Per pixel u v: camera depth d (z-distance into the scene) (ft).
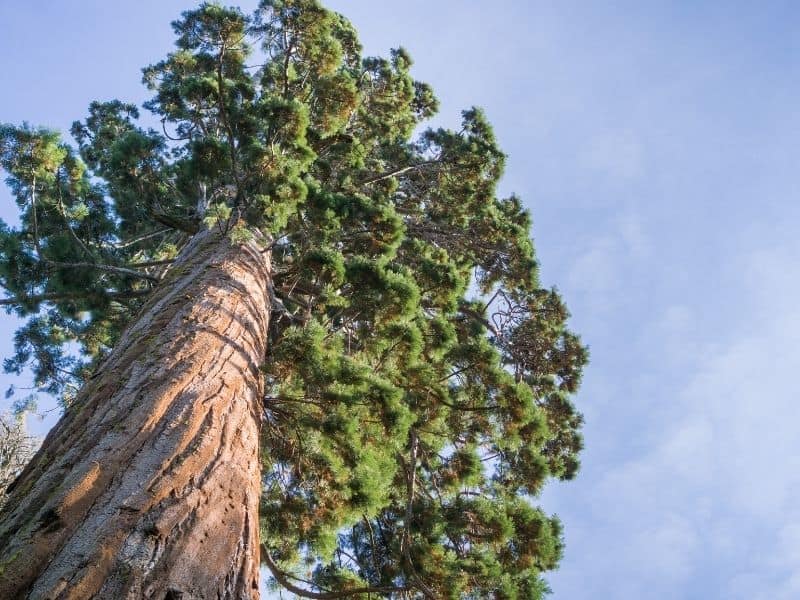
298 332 22.54
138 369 18.25
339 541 35.19
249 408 18.69
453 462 33.45
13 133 28.73
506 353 49.24
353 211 36.11
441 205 56.24
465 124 58.29
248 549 13.21
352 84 40.57
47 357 42.86
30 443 33.45
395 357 29.35
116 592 10.41
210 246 30.73
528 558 29.84
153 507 12.59
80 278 32.37
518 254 53.11
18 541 11.54
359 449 23.50
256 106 35.29
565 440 47.83
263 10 38.04
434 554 28.71
